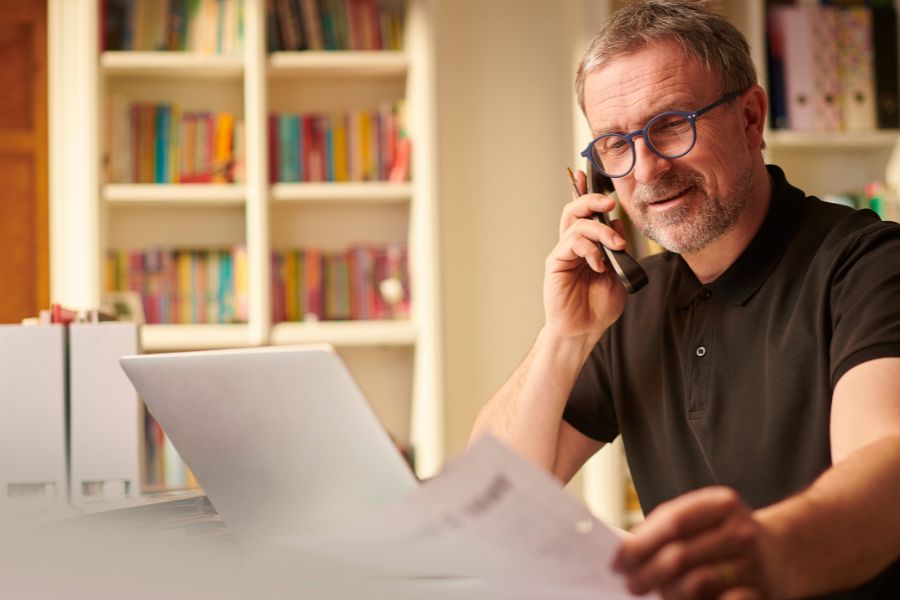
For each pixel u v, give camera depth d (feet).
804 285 4.39
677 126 4.65
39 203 11.84
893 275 3.88
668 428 4.89
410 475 2.73
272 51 11.24
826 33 11.18
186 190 10.89
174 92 11.70
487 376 12.37
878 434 3.19
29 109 11.83
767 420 4.39
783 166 11.82
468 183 12.44
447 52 12.48
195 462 3.13
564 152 12.37
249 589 2.37
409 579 2.36
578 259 5.03
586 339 5.04
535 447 4.96
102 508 4.08
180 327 10.80
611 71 4.76
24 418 4.95
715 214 4.64
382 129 11.42
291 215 11.91
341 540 2.34
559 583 2.17
